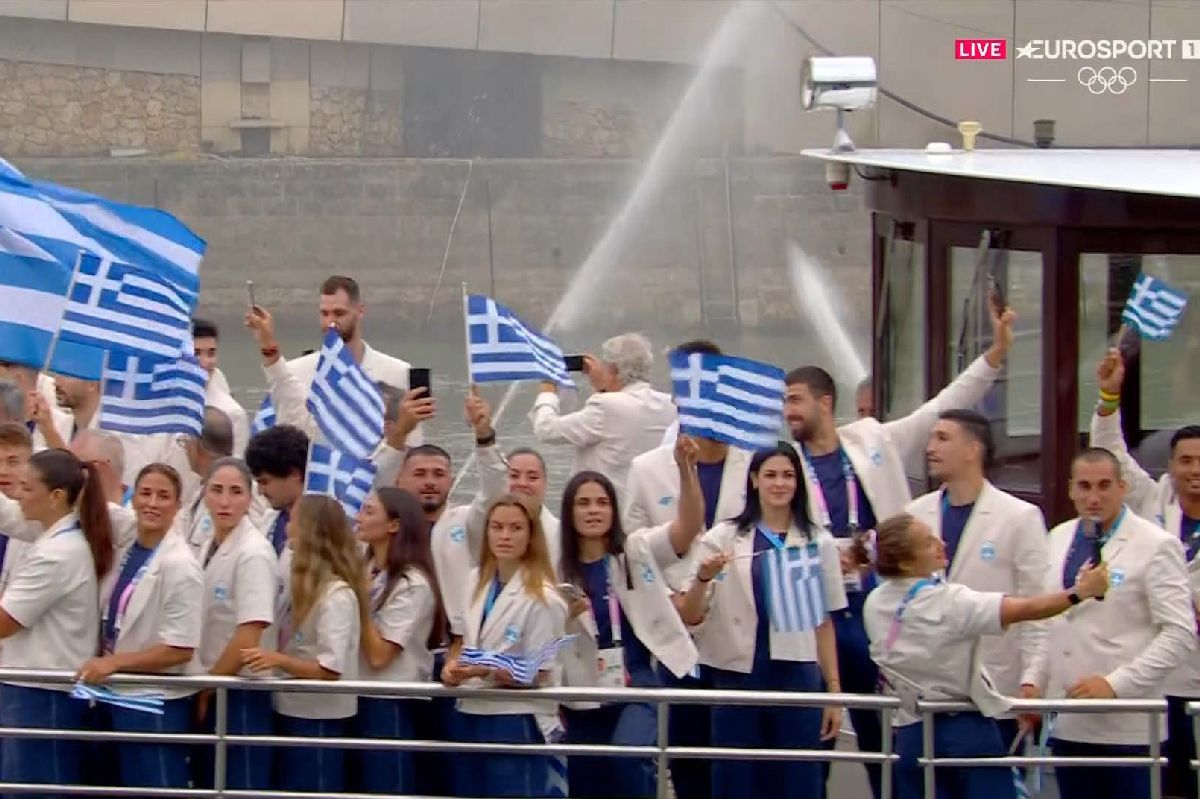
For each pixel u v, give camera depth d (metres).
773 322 75.88
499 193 78.81
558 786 14.33
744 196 76.44
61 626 14.11
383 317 78.50
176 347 16.73
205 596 14.29
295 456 15.19
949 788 13.64
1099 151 20.59
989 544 14.38
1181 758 14.93
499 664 13.55
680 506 14.62
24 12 80.19
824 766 14.93
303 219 78.44
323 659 13.86
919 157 19.09
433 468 15.48
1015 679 14.64
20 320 17.27
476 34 80.81
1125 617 14.03
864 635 15.23
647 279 77.50
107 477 15.69
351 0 81.19
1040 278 16.81
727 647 14.52
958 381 16.20
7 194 17.30
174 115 81.88
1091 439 16.12
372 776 14.39
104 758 14.45
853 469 15.50
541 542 13.88
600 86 80.12
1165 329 15.91
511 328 15.95
